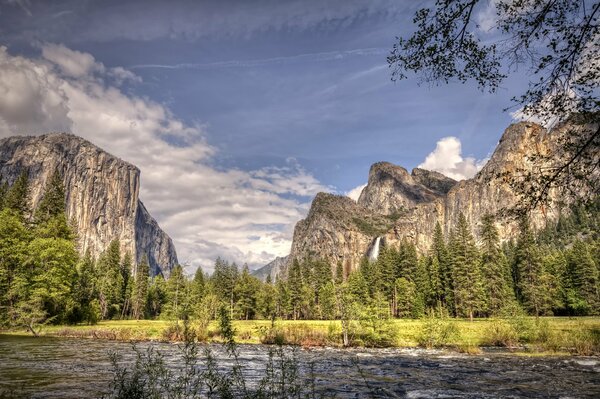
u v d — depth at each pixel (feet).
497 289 260.83
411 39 20.95
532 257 263.90
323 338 138.31
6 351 88.99
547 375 72.79
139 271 348.59
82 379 55.77
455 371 77.66
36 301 148.66
